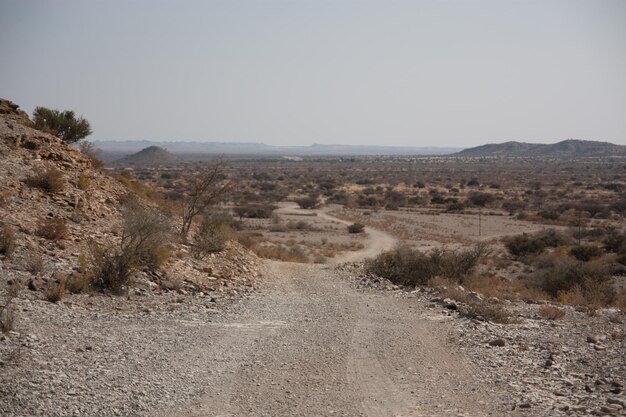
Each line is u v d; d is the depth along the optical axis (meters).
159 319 12.73
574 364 10.37
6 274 13.39
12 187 19.03
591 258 45.84
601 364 10.41
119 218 20.89
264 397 8.21
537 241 52.00
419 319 14.48
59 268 14.62
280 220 81.38
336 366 9.89
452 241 62.75
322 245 57.03
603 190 140.88
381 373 9.54
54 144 24.19
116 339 10.62
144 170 182.75
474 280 22.94
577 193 132.75
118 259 15.26
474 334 12.68
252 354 10.48
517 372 9.67
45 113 28.72
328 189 145.62
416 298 18.31
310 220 84.94
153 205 25.86
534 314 16.22
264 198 117.25
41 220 17.64
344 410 7.75
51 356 9.06
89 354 9.46
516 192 137.25
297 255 38.34
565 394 8.49
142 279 15.90
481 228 76.50
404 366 9.99
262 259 28.77
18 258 14.53
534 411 7.64
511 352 11.08
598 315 16.59
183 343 10.87
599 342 12.42
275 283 21.38
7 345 9.24
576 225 78.56
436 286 20.94
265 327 12.88
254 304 15.90
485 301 17.38
